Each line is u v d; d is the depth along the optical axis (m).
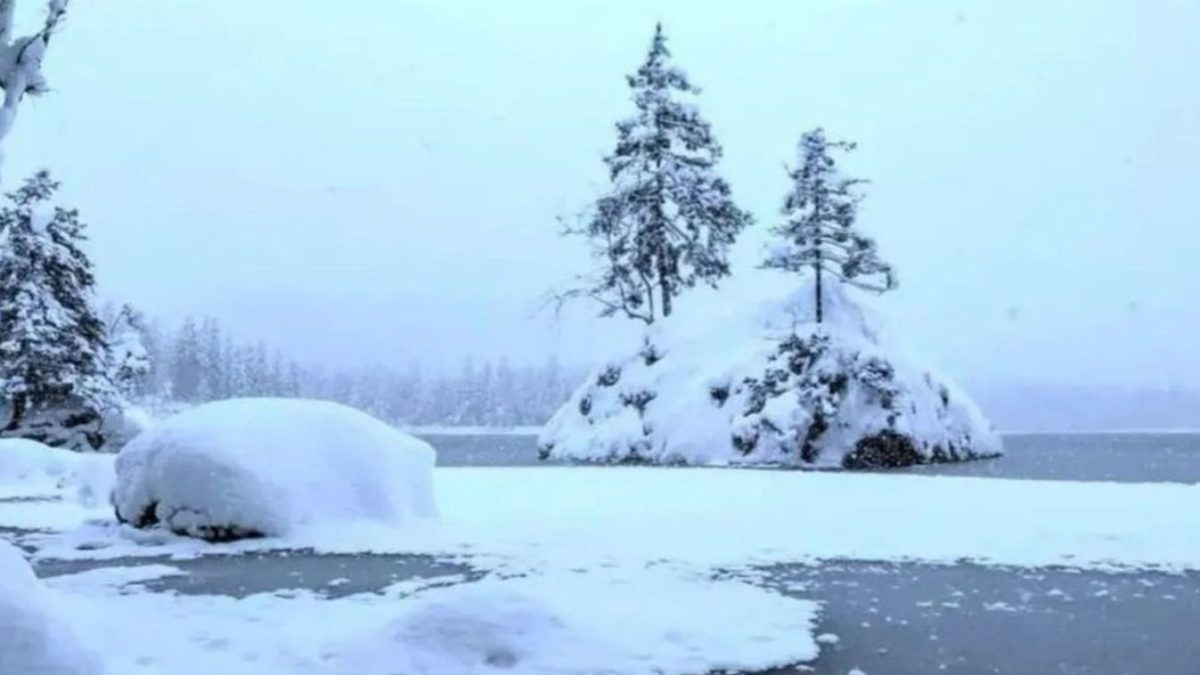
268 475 14.26
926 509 17.03
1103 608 9.17
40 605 6.05
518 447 61.06
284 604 9.38
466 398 127.50
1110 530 14.09
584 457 40.94
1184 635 8.09
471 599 7.66
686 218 45.53
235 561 12.29
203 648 7.54
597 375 43.75
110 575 11.21
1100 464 37.12
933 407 39.44
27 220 39.34
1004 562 11.75
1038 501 18.12
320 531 14.21
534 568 11.34
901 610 9.09
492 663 7.14
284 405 15.35
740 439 36.50
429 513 15.87
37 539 14.35
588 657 7.22
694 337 42.12
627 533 14.21
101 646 7.50
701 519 15.81
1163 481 26.66
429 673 6.95
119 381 47.44
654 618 8.45
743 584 10.27
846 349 37.19
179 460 14.24
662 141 45.09
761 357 38.94
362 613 8.90
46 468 25.33
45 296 39.12
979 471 32.09
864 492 20.45
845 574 10.94
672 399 39.81
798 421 35.84
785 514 16.47
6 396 38.38
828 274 41.56
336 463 15.02
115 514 15.71
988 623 8.55
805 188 39.72
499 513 16.78
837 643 7.84
